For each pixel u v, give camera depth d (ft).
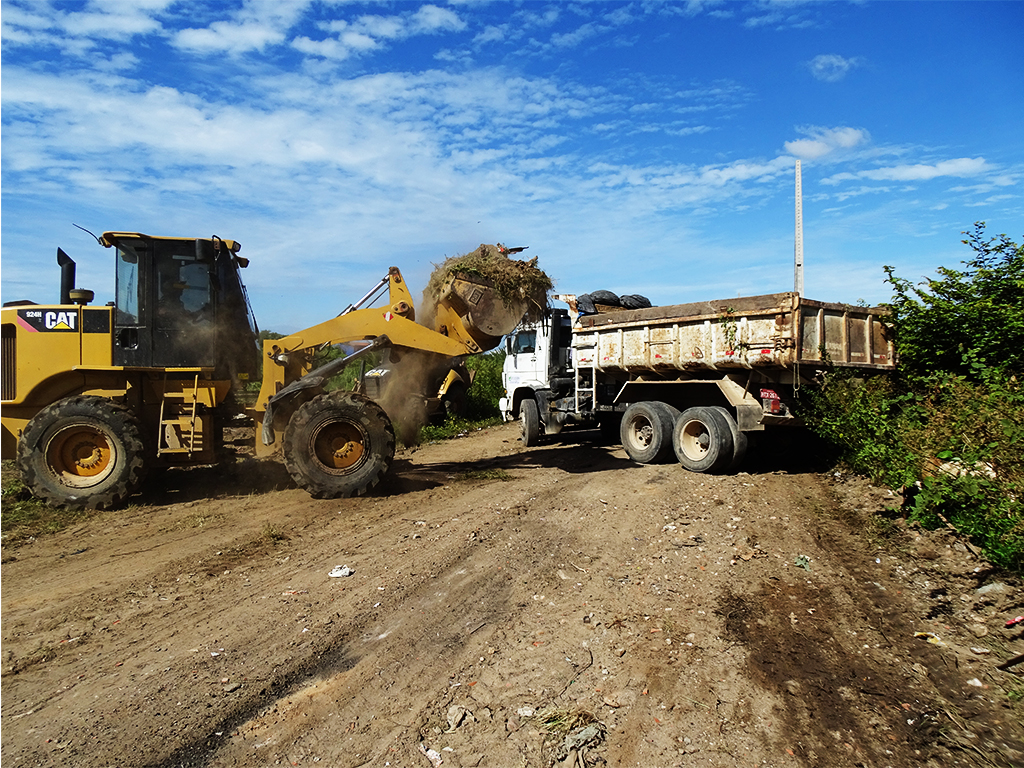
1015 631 13.55
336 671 12.94
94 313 26.76
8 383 26.30
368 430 26.91
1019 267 25.04
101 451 25.77
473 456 39.22
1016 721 10.92
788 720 11.17
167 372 27.58
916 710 11.33
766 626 14.46
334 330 28.78
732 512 23.18
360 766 10.13
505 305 30.32
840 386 26.40
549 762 10.19
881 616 14.71
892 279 28.71
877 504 22.17
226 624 15.14
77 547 21.18
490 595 16.56
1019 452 17.54
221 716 11.41
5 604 16.56
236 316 29.60
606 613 15.37
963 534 17.95
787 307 26.76
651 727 11.07
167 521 24.00
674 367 32.42
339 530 22.53
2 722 11.30
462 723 11.18
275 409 28.19
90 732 10.95
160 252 27.30
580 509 24.59
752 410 28.58
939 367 27.17
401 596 16.55
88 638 14.53
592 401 39.11
